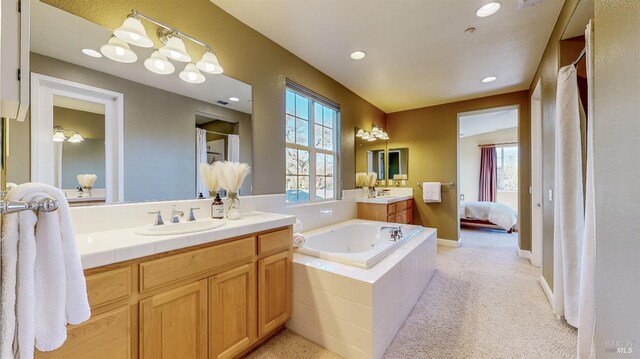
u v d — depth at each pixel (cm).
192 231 136
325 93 311
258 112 226
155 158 162
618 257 75
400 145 466
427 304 223
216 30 193
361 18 206
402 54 264
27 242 64
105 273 98
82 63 135
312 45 247
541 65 269
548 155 235
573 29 188
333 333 164
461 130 634
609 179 80
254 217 186
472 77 321
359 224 326
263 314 163
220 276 138
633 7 66
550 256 230
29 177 118
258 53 226
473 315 205
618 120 75
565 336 177
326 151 329
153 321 112
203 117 188
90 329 94
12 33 54
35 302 67
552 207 225
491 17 204
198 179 184
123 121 149
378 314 156
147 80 159
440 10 196
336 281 163
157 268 113
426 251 258
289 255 185
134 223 150
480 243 436
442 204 428
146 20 156
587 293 144
